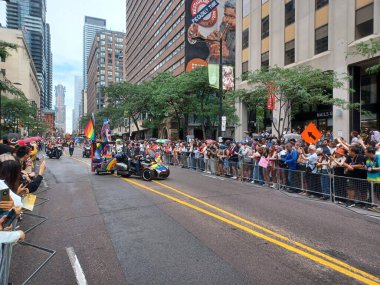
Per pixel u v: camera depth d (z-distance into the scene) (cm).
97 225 704
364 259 505
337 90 2219
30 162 1011
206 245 568
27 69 9412
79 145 7838
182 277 443
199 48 5328
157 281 432
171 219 742
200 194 1062
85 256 525
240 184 1320
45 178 1552
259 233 634
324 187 985
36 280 441
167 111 4281
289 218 752
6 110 4275
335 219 747
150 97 4138
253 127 3362
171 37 6431
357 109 2130
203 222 715
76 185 1314
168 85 3516
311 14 2472
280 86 1725
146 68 8481
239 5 3434
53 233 650
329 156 1030
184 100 3541
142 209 848
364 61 2053
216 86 2064
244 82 3206
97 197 1034
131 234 636
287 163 1151
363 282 427
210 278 439
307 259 504
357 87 2183
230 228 668
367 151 854
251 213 798
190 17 5366
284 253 529
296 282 426
